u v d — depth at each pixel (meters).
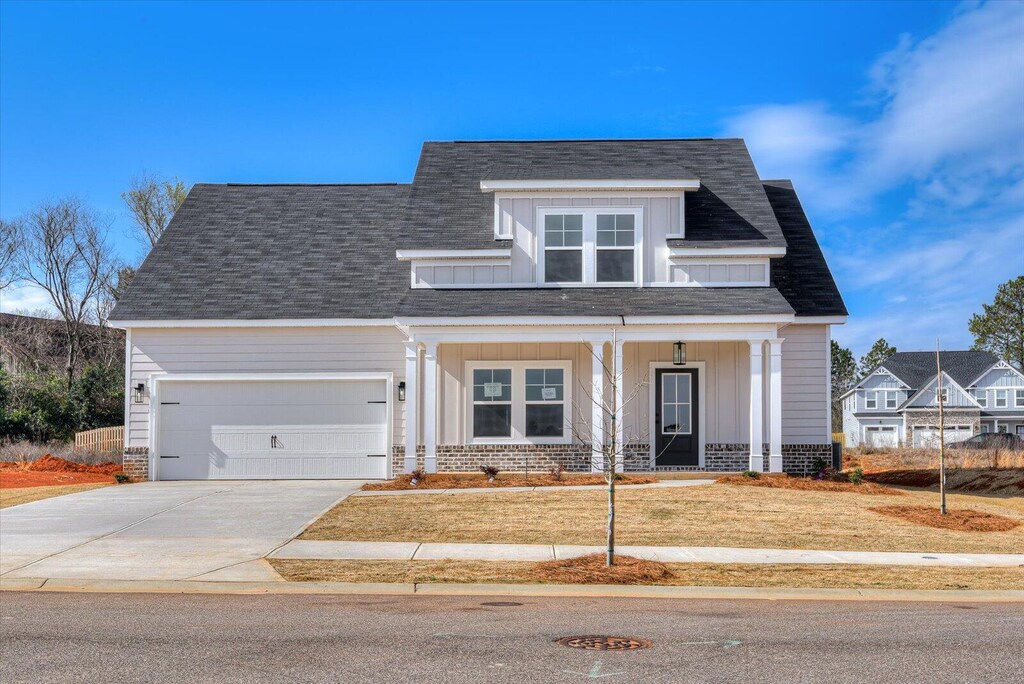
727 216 23.19
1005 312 68.44
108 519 15.96
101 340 45.47
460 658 7.55
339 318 22.69
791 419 22.64
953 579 11.86
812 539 14.45
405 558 12.73
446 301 21.53
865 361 87.44
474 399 22.48
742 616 9.59
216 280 23.92
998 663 7.55
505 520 15.62
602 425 19.80
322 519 15.76
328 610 9.71
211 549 13.32
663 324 20.58
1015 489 21.62
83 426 34.88
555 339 20.78
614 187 22.23
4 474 23.52
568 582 11.34
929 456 34.34
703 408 22.34
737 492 18.42
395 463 22.84
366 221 26.28
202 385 23.05
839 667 7.38
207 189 27.47
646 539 14.25
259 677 6.93
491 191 22.81
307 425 22.97
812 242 24.97
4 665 7.27
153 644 8.01
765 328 20.69
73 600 10.33
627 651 7.86
